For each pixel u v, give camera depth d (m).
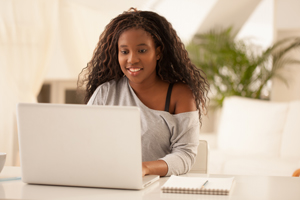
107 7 4.51
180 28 5.52
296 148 3.08
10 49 4.15
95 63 1.60
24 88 4.16
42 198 0.93
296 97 4.83
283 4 4.75
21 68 4.16
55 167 1.06
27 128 1.06
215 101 5.12
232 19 5.52
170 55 1.48
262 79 4.89
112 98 1.52
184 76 1.49
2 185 1.09
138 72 1.39
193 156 1.38
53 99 4.93
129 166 1.02
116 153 1.02
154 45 1.43
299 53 4.82
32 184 1.11
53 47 4.34
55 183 1.08
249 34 5.79
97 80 1.60
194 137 1.41
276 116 3.26
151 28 1.43
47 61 4.29
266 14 5.41
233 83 5.01
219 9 5.26
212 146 3.62
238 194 0.98
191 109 1.43
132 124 0.99
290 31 4.84
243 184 1.12
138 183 1.02
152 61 1.40
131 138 1.00
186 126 1.40
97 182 1.04
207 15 5.40
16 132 4.09
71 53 4.45
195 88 1.48
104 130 1.01
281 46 4.88
